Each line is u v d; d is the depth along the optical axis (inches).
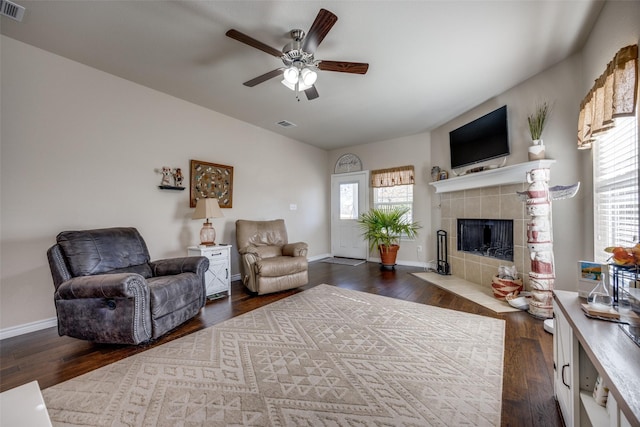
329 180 243.3
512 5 75.9
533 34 88.9
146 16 79.6
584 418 45.5
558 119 108.0
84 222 105.8
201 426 51.4
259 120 167.8
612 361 34.6
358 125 177.5
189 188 140.5
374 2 74.0
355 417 53.7
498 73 113.3
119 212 115.4
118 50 96.5
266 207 186.1
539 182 102.5
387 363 72.7
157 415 54.3
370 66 106.0
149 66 106.8
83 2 73.9
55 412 55.1
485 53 98.9
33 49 94.1
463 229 166.4
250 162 174.4
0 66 88.1
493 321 99.4
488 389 61.9
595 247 92.2
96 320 81.0
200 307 107.0
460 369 69.8
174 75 113.5
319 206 235.3
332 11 77.0
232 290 142.8
